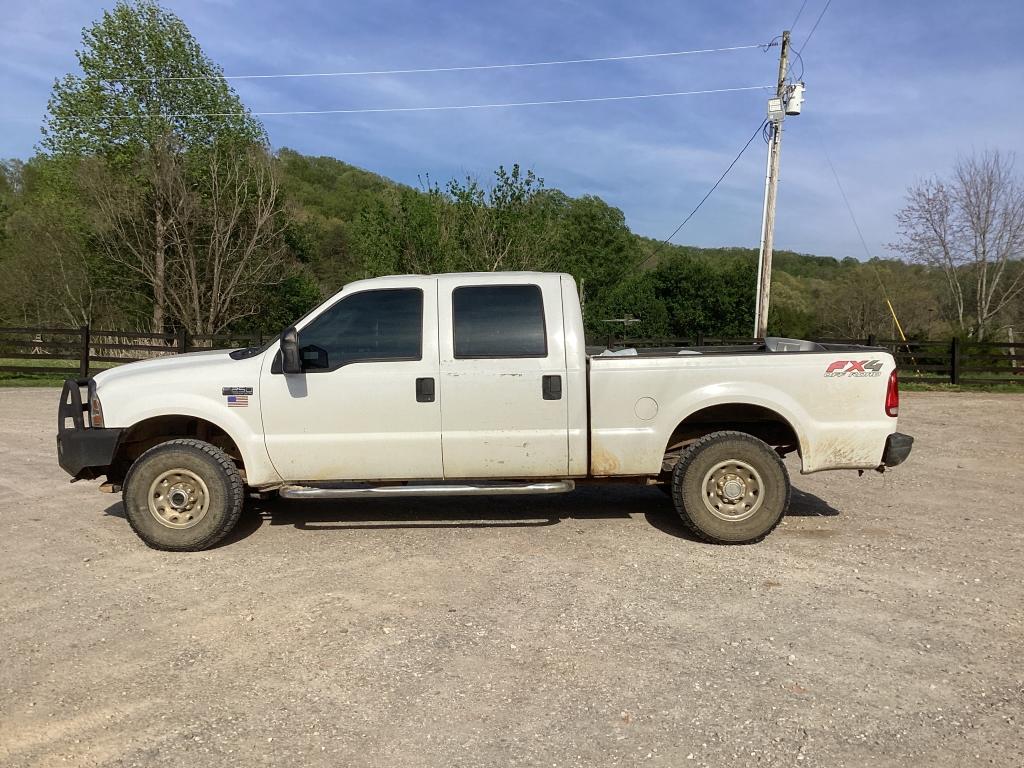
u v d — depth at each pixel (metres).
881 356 5.56
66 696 3.33
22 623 4.13
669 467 5.75
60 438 5.39
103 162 28.80
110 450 5.34
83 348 18.39
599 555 5.33
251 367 5.45
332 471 5.49
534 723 3.11
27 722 3.12
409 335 5.48
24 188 45.16
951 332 32.78
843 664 3.64
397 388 5.41
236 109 30.45
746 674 3.54
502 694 3.35
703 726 3.09
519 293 5.53
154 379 5.43
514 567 5.07
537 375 5.43
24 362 23.94
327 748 2.93
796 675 3.53
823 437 5.52
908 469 8.63
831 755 2.88
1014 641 3.90
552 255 24.33
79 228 29.91
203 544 5.40
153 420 5.77
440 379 5.41
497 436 5.46
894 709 3.22
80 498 7.01
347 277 54.38
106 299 33.62
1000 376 21.27
